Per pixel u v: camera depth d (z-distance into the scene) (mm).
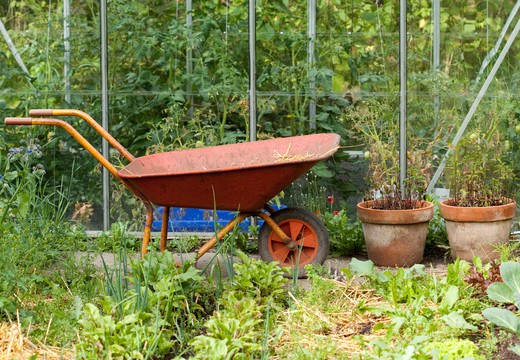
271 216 5594
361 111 6723
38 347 4258
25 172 5367
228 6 6742
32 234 5570
